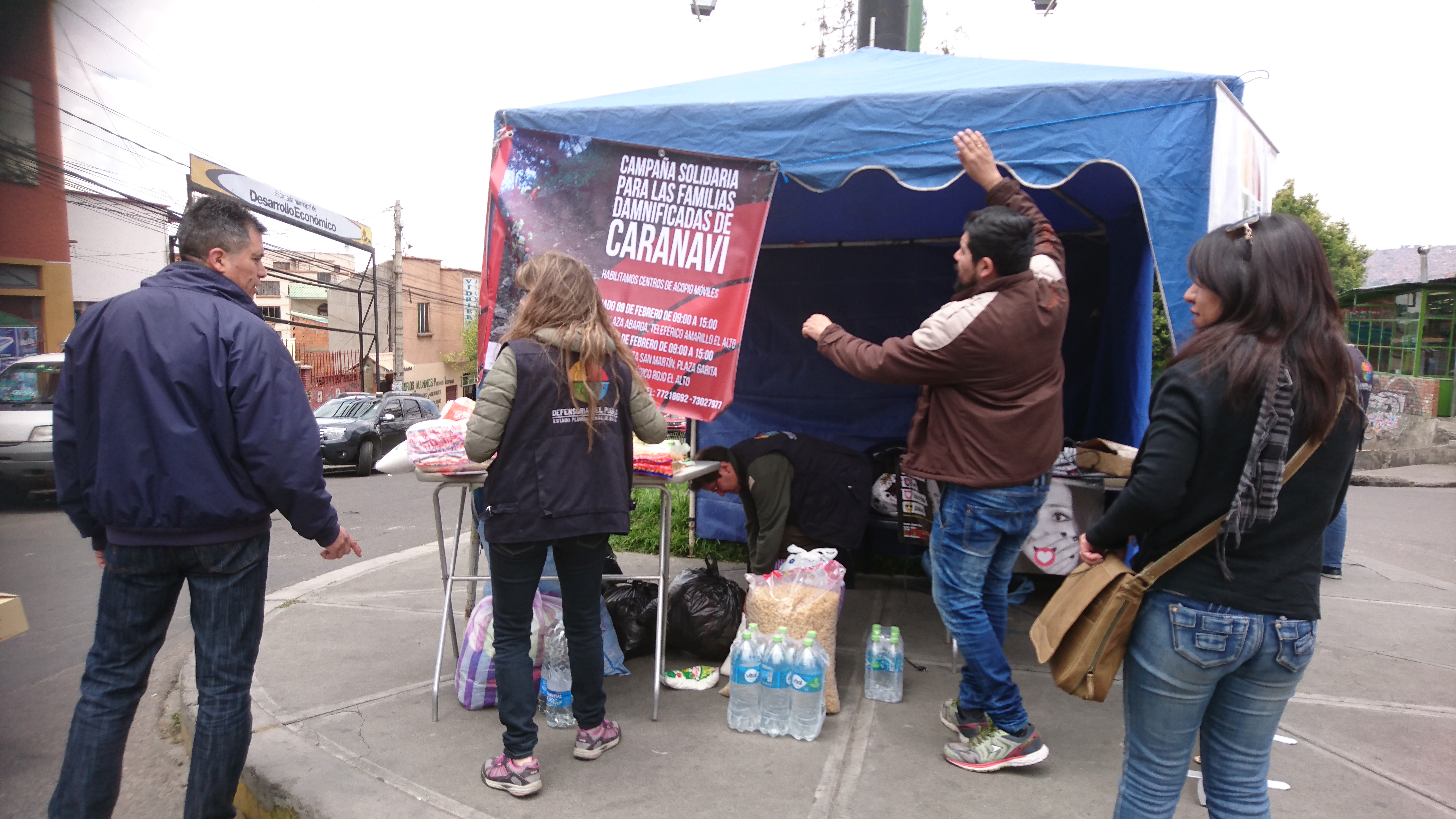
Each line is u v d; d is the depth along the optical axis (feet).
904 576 17.15
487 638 10.53
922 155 10.62
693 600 11.70
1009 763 8.80
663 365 11.57
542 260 8.73
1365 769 9.10
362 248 96.84
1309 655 5.42
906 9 19.53
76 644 15.03
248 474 7.18
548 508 8.07
